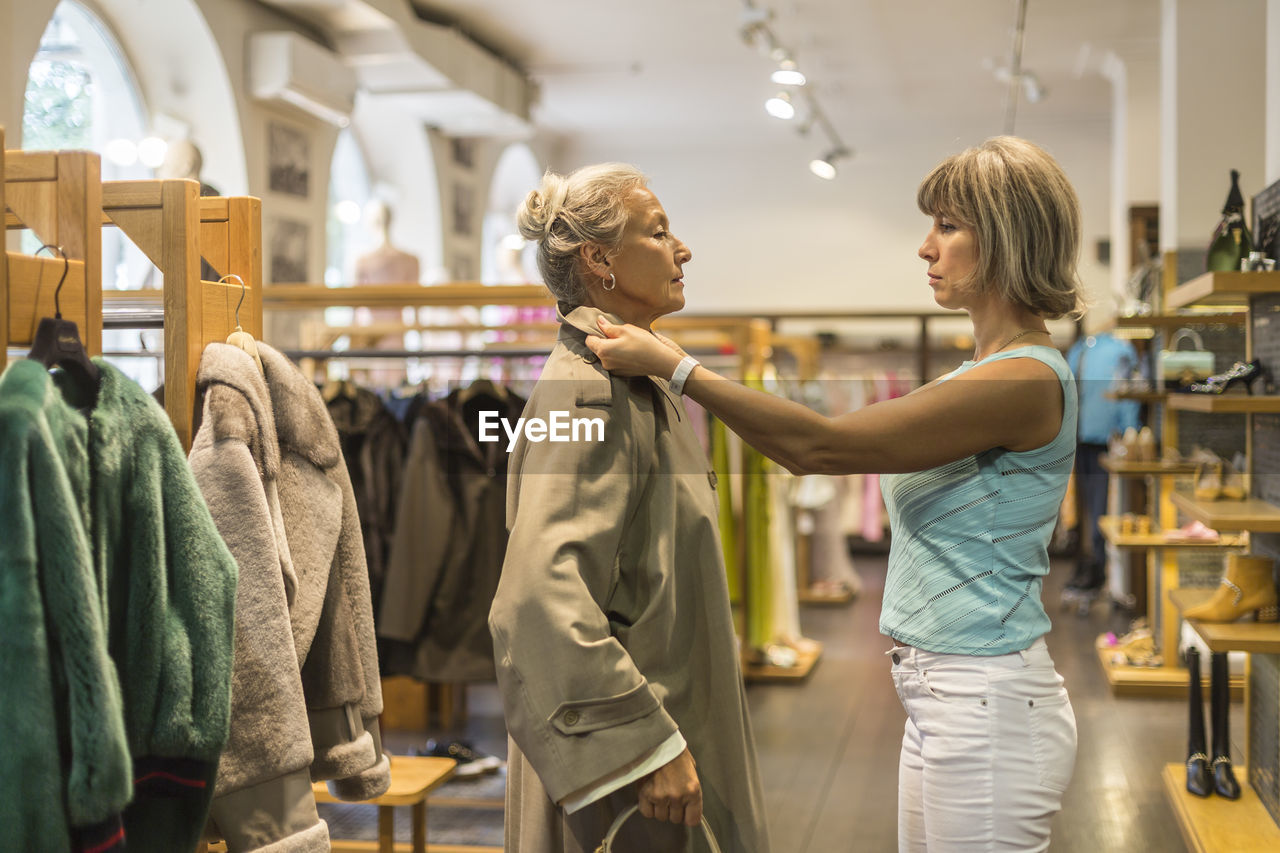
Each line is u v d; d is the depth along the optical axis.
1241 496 3.25
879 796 3.13
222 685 1.49
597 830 1.49
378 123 9.17
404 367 4.81
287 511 1.83
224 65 6.42
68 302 1.50
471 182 10.23
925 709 1.58
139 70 6.46
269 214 6.92
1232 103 6.06
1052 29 8.28
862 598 6.92
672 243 1.61
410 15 7.37
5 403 1.28
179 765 1.46
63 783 1.26
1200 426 4.81
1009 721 1.52
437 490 3.69
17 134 5.04
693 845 1.55
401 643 3.71
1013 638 1.54
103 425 1.44
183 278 1.73
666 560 1.52
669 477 1.56
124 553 1.46
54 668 1.27
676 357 1.48
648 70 9.52
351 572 1.93
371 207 7.18
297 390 1.89
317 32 7.28
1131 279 5.42
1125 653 4.57
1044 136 11.14
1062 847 2.68
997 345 1.60
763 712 4.18
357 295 4.17
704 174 12.11
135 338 4.91
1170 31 6.27
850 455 1.48
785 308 11.90
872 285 11.73
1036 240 1.53
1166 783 3.08
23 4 5.05
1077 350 6.18
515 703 1.37
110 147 5.67
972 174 1.56
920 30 8.38
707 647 1.60
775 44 7.49
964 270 1.58
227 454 1.67
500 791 3.63
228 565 1.53
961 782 1.53
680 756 1.40
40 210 1.54
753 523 4.98
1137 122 8.59
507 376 4.90
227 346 1.79
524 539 1.41
